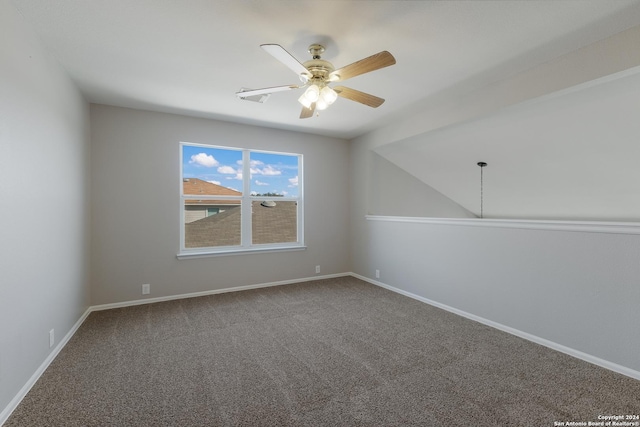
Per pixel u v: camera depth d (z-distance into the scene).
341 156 5.16
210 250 4.23
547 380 2.10
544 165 3.79
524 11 1.86
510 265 2.89
